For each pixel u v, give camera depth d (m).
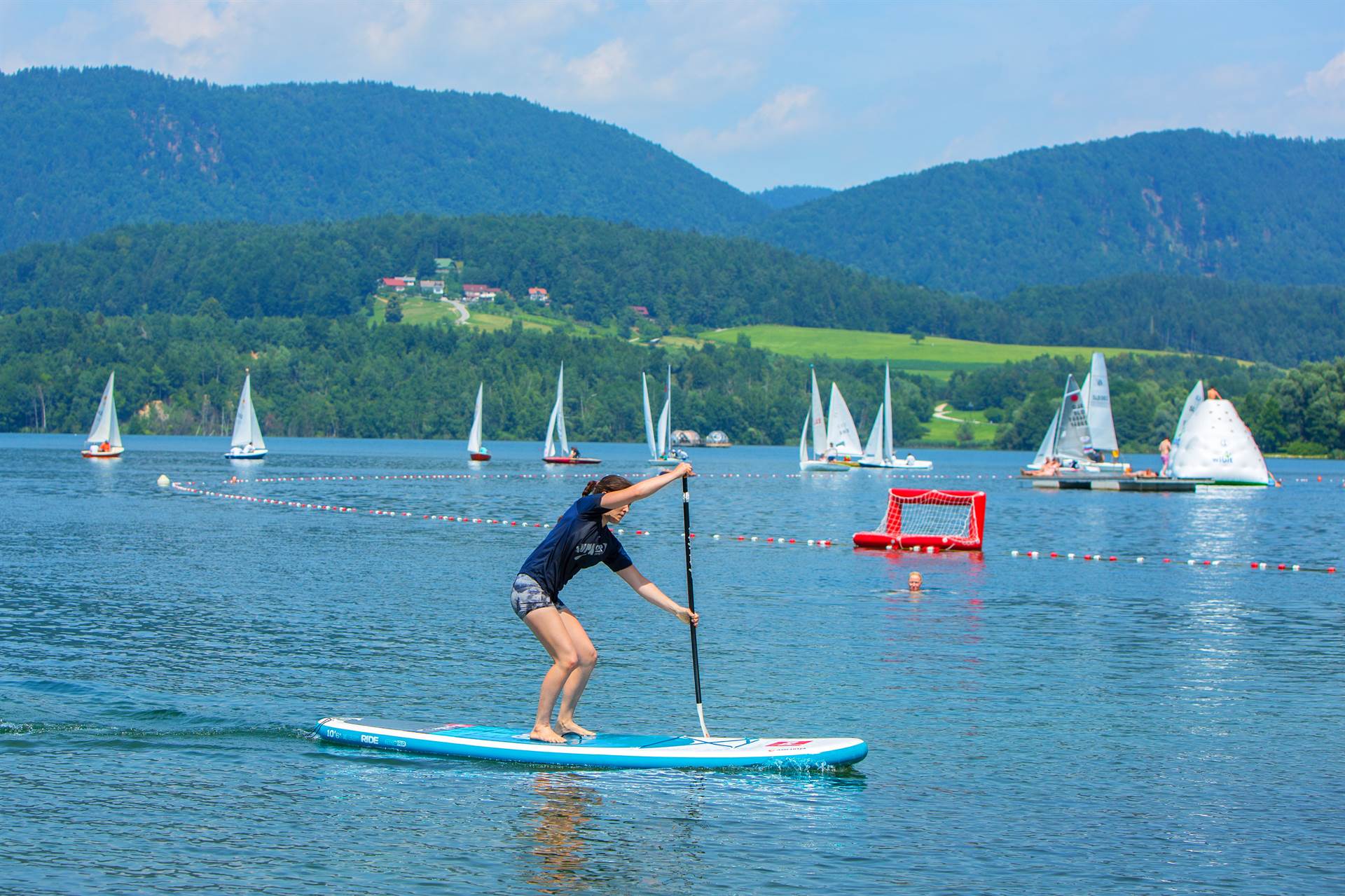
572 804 13.93
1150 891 11.77
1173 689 19.89
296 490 77.12
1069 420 108.00
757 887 11.76
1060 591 32.47
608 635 24.22
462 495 74.81
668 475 15.32
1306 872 12.23
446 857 12.37
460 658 21.48
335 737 16.22
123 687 18.86
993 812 13.81
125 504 61.16
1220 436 94.06
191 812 13.49
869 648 23.14
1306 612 28.78
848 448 127.12
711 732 16.73
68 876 11.75
